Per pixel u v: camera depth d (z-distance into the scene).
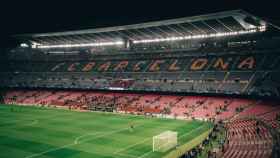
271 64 74.56
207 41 90.69
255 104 64.94
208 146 38.97
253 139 38.59
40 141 42.09
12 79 106.94
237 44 86.00
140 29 87.06
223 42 88.19
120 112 72.81
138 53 100.88
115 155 36.34
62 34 96.62
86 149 38.59
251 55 81.12
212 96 73.75
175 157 35.78
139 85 85.94
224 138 43.53
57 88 97.81
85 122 57.91
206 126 55.34
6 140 42.22
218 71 80.19
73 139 43.66
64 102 85.62
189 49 92.62
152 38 96.88
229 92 71.00
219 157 33.06
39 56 117.25
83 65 105.94
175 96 78.25
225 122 58.53
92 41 106.19
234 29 80.06
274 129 40.94
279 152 27.84
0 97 96.88
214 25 77.75
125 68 96.50
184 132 49.91
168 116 67.12
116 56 104.25
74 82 97.50
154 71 90.25
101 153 37.03
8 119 59.88
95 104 80.69
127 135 46.84
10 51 118.94
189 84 79.31
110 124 56.12
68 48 116.88
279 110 58.22
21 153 36.28
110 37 99.19
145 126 54.62
